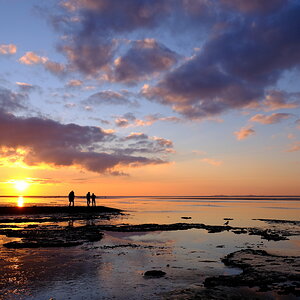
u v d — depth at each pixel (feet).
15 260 52.80
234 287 38.60
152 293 36.52
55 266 48.85
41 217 137.39
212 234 88.43
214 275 44.68
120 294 36.09
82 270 46.68
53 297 35.01
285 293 36.27
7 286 38.83
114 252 60.75
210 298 34.73
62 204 284.82
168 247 67.21
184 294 36.09
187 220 131.13
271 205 295.89
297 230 97.71
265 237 82.38
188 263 52.03
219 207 251.19
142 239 78.23
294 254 59.72
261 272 45.16
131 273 45.37
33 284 39.68
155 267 49.06
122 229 96.32
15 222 116.78
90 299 34.45
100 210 177.06
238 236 84.69
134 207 245.24
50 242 69.67
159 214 165.89
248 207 253.03
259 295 35.76
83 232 86.79
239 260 53.42
